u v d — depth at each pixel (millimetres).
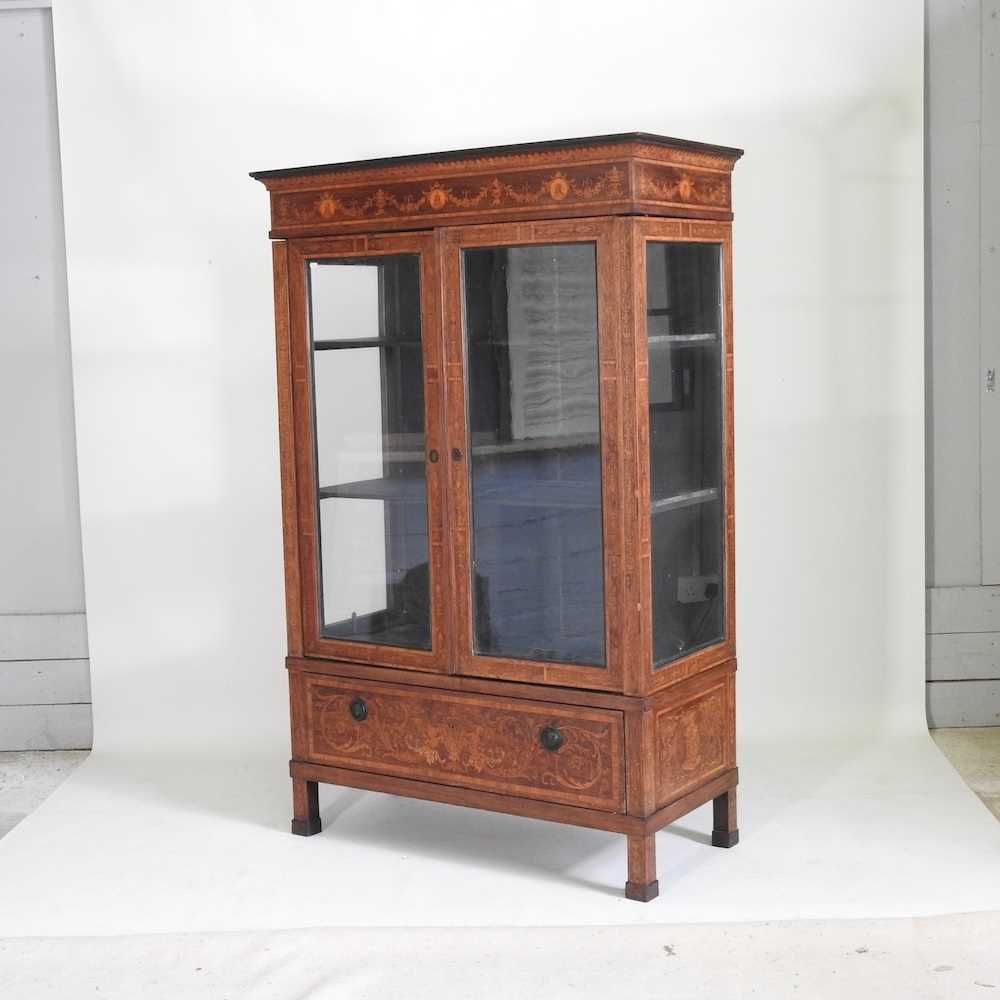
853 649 4043
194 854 3398
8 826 3672
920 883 3076
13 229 4199
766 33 3861
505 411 3092
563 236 2963
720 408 3248
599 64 3914
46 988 2703
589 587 3031
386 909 3041
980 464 4066
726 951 2775
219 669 4238
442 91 3982
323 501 3385
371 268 3232
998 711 4129
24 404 4250
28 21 4129
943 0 3912
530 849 3385
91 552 4230
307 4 4000
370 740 3381
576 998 2604
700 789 3197
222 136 4062
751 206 3924
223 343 4121
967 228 3986
